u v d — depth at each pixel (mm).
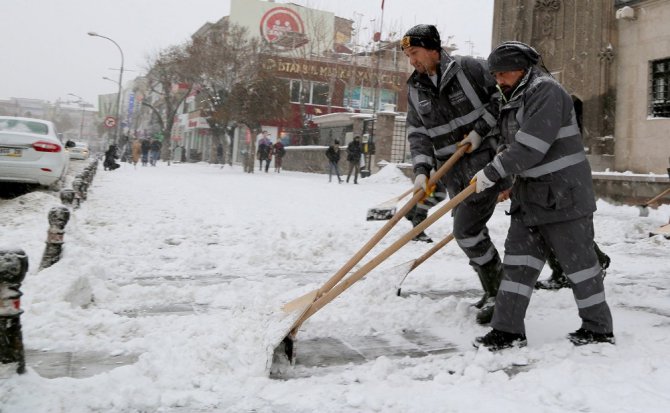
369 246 3488
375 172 23891
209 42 35250
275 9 49531
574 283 3250
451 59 3674
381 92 41906
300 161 32000
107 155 26297
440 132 3840
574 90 17094
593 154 16375
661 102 14977
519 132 3131
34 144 10547
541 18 18234
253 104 27719
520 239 3326
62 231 4738
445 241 4344
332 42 50312
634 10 15406
